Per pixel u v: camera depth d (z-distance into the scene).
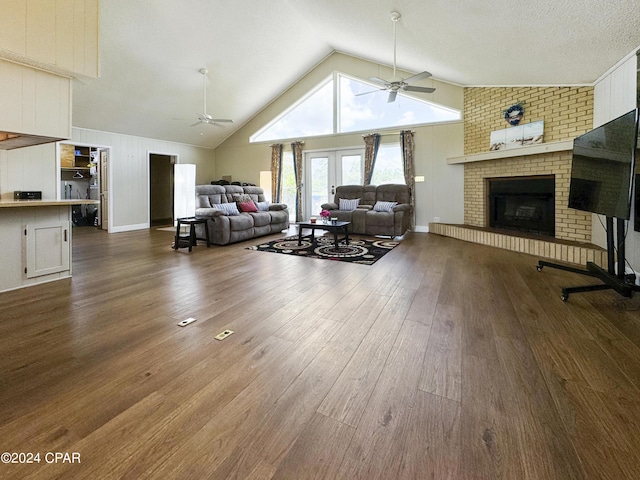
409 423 1.20
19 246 2.87
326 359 1.67
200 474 0.99
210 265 3.76
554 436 1.13
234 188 6.23
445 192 6.42
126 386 1.44
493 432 1.16
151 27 4.69
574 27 2.93
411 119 6.69
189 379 1.49
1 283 2.75
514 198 5.30
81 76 2.54
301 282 3.06
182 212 6.57
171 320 2.17
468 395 1.37
